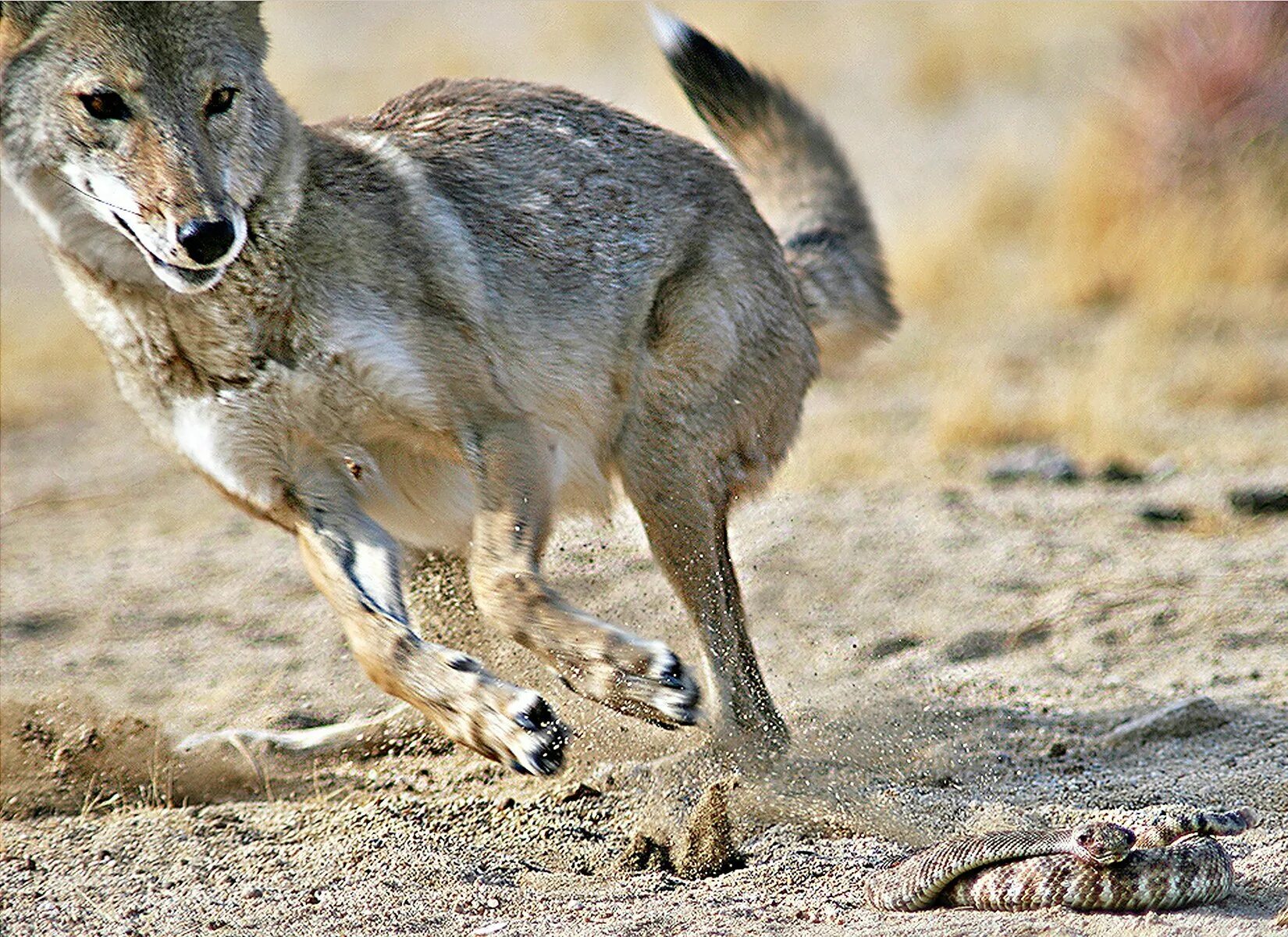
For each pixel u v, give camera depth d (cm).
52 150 789
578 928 686
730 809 866
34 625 1285
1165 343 1911
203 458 854
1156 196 2259
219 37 794
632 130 985
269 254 809
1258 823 799
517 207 909
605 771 927
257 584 1367
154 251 773
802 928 670
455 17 3994
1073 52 3341
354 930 702
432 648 776
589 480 960
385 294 834
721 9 3881
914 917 678
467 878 778
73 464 1797
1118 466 1514
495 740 738
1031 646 1120
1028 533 1348
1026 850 683
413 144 898
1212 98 2238
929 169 2853
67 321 2338
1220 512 1375
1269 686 1014
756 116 1145
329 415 836
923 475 1554
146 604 1325
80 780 962
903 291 2273
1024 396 1767
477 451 852
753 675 960
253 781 963
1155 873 659
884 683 1053
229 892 767
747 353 985
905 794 878
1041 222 2428
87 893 772
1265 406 1716
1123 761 918
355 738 988
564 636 768
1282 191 2234
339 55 3731
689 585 973
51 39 779
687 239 970
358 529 848
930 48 3331
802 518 1408
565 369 912
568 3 3841
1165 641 1105
